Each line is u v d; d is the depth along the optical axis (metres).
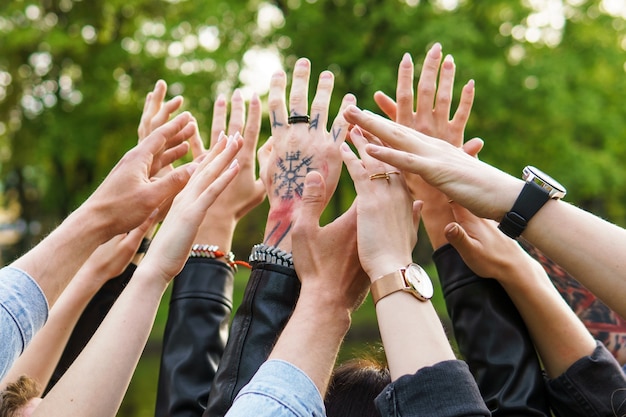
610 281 1.24
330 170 1.55
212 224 1.77
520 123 12.19
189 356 1.64
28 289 1.34
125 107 13.04
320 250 1.34
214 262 1.73
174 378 1.62
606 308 1.83
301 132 1.58
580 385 1.46
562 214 1.28
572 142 12.74
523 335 1.50
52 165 14.17
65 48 12.55
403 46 11.25
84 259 1.43
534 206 1.27
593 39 12.38
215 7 11.60
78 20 12.93
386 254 1.28
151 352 11.09
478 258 1.48
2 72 13.34
